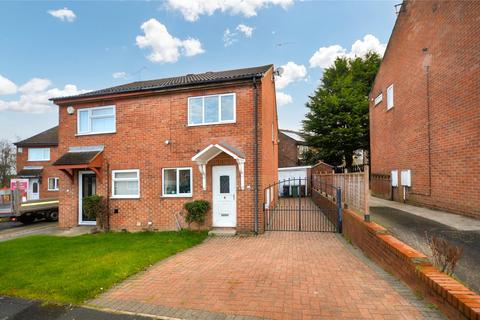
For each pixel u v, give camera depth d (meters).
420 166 11.55
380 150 17.12
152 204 11.27
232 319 3.82
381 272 5.38
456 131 9.06
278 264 6.20
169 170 11.29
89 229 11.54
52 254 7.69
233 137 10.48
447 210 9.65
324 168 22.56
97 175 11.87
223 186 10.55
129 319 4.00
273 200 15.12
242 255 7.13
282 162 34.72
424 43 11.17
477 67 8.04
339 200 9.70
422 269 4.15
